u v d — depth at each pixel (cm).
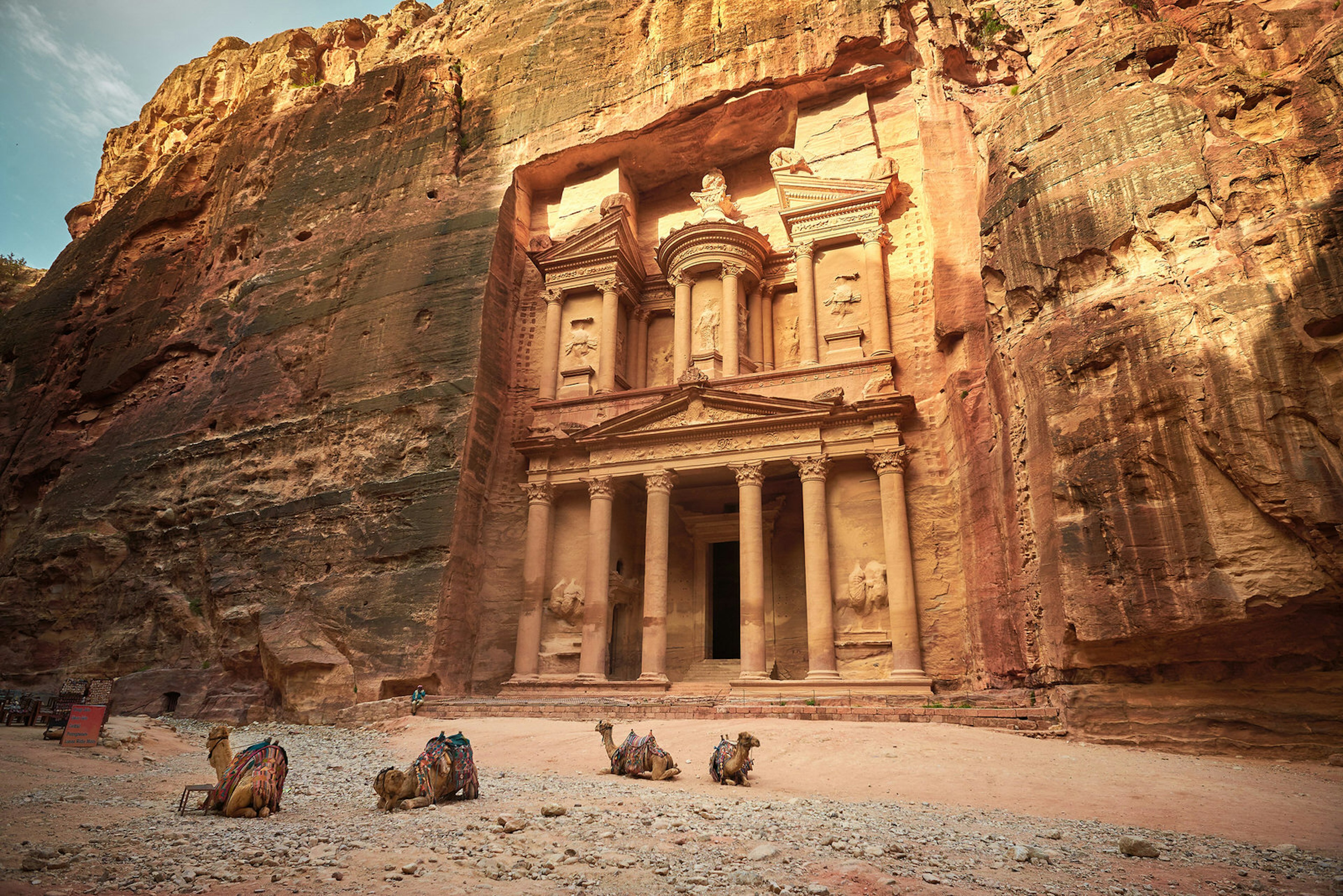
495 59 3650
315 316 3278
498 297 3088
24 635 3103
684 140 3209
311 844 712
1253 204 1508
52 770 1197
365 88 3788
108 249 4191
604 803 952
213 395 3353
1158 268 1605
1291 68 1697
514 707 2141
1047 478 1627
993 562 1977
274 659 2533
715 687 2406
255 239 3672
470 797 984
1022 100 2042
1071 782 1142
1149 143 1712
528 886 593
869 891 595
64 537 3234
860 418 2472
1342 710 1295
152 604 2962
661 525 2594
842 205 2816
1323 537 1268
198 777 1217
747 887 600
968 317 2295
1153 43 1827
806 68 2928
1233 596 1332
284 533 2862
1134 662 1479
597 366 3008
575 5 3562
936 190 2541
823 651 2294
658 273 3347
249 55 4700
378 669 2486
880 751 1355
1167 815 947
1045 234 1828
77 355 3906
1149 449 1476
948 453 2378
